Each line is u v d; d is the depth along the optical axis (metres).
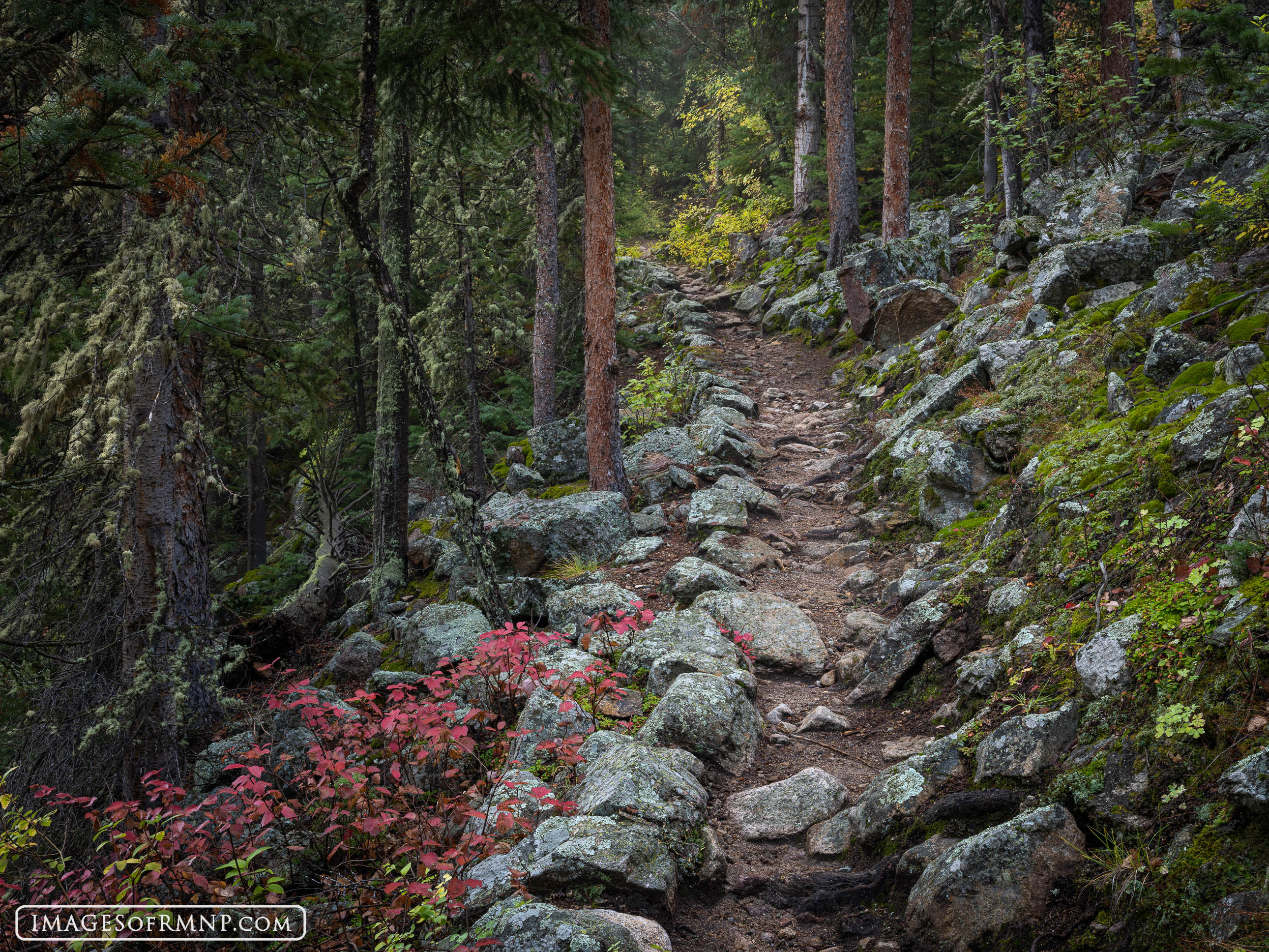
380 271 7.34
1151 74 6.64
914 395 10.74
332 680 8.84
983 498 7.64
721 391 13.62
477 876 4.01
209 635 6.46
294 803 4.34
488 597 7.72
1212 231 8.37
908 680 5.64
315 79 6.78
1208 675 3.50
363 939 3.88
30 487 4.89
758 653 6.48
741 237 23.53
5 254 5.43
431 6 7.99
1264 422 4.18
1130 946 2.96
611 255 10.05
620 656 6.52
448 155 11.67
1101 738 3.79
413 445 16.19
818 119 22.59
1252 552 3.75
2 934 3.75
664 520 9.93
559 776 5.01
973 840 3.56
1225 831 2.98
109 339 4.85
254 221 7.34
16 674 5.63
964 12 16.81
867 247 16.41
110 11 3.46
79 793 5.89
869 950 3.57
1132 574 4.52
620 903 3.84
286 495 19.19
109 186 3.79
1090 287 9.40
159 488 6.34
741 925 3.91
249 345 7.95
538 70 7.49
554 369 15.27
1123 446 5.61
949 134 20.12
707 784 4.93
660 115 39.22
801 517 9.70
